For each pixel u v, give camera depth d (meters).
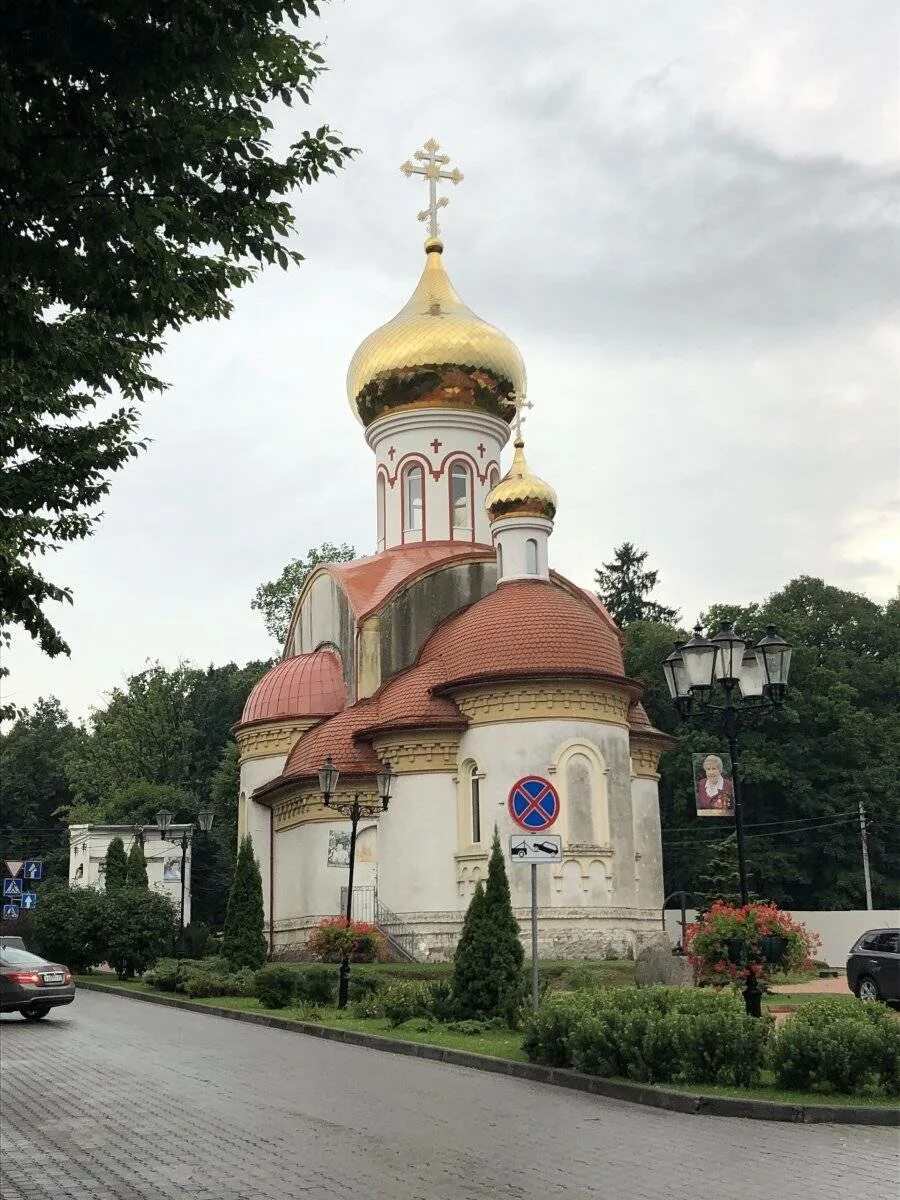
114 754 79.06
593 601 43.38
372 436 46.09
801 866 59.34
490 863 21.39
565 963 31.42
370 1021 21.86
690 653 18.67
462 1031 19.66
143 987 32.53
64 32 8.02
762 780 58.19
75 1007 27.72
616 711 35.97
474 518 44.62
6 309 9.70
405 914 35.44
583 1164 10.30
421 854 35.66
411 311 46.47
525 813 17.28
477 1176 9.87
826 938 46.19
